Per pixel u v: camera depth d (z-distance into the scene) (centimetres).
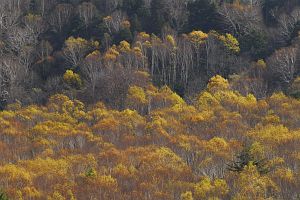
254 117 14738
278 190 7600
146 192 8325
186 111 16088
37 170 10169
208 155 10494
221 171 9094
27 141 13650
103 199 8125
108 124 14838
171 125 14400
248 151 8812
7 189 8369
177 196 8069
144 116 16575
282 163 9200
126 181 9062
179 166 9881
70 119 16088
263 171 8325
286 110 15038
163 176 9206
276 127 12788
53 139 13475
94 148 12606
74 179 9219
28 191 8381
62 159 11138
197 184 8175
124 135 13888
